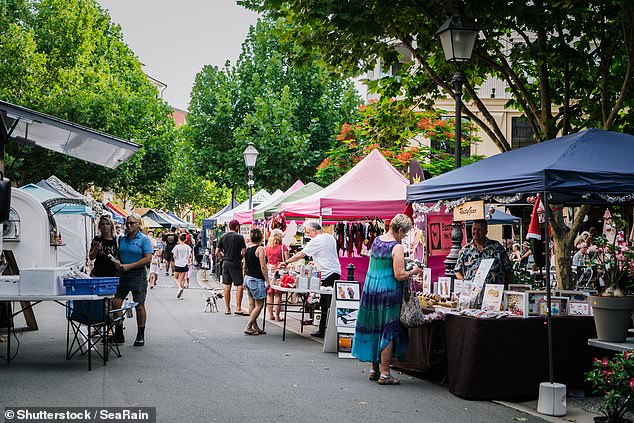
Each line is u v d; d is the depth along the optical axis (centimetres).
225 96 3928
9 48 3347
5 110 1152
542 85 1411
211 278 3638
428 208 1101
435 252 1280
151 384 908
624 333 786
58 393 843
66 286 1003
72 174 3650
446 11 1285
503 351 866
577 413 805
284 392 878
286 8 1352
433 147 3039
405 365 1019
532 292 904
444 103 3086
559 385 797
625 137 902
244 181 3778
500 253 1002
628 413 766
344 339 1176
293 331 1528
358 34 1270
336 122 3784
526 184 816
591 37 1423
